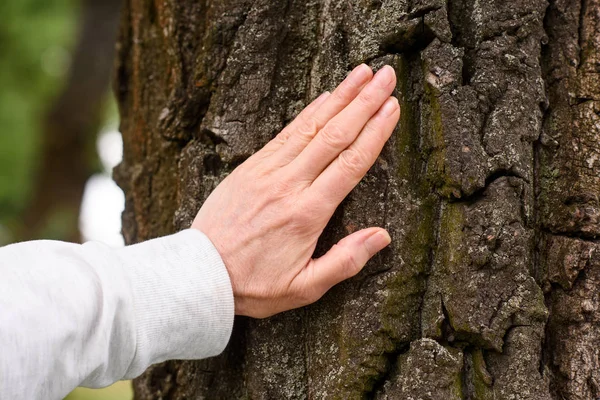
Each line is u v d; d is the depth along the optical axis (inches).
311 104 36.9
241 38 39.0
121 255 35.4
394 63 36.9
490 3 36.9
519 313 35.9
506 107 36.4
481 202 36.3
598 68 37.2
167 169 41.9
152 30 42.9
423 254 36.7
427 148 36.8
